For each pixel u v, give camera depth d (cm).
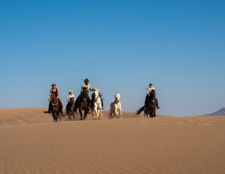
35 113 4384
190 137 984
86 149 908
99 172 647
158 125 1369
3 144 1169
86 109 2558
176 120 1559
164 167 642
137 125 1427
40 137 1268
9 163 802
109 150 865
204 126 1238
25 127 1753
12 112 4422
